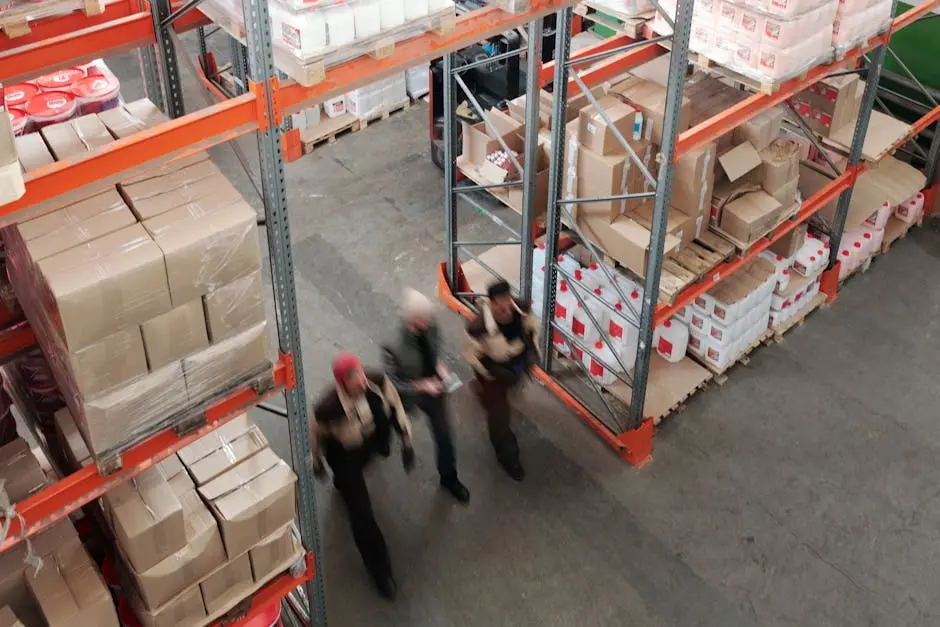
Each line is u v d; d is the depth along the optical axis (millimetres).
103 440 3670
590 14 6152
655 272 5773
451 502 6492
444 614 5844
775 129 6559
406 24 3898
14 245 3670
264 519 4430
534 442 6926
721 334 7008
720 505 6492
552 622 5805
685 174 6051
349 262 8578
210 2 4141
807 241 7707
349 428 5312
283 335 4129
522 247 7082
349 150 10055
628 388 7086
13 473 3934
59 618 3908
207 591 4469
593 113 5938
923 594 5945
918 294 8289
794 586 5996
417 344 5969
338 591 5965
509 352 5984
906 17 6660
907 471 6727
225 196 3713
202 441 4609
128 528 3961
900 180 8328
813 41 5715
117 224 3535
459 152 9336
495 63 8969
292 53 3645
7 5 4238
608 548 6223
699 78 6848
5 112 2889
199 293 3605
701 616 5840
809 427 7059
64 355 3496
